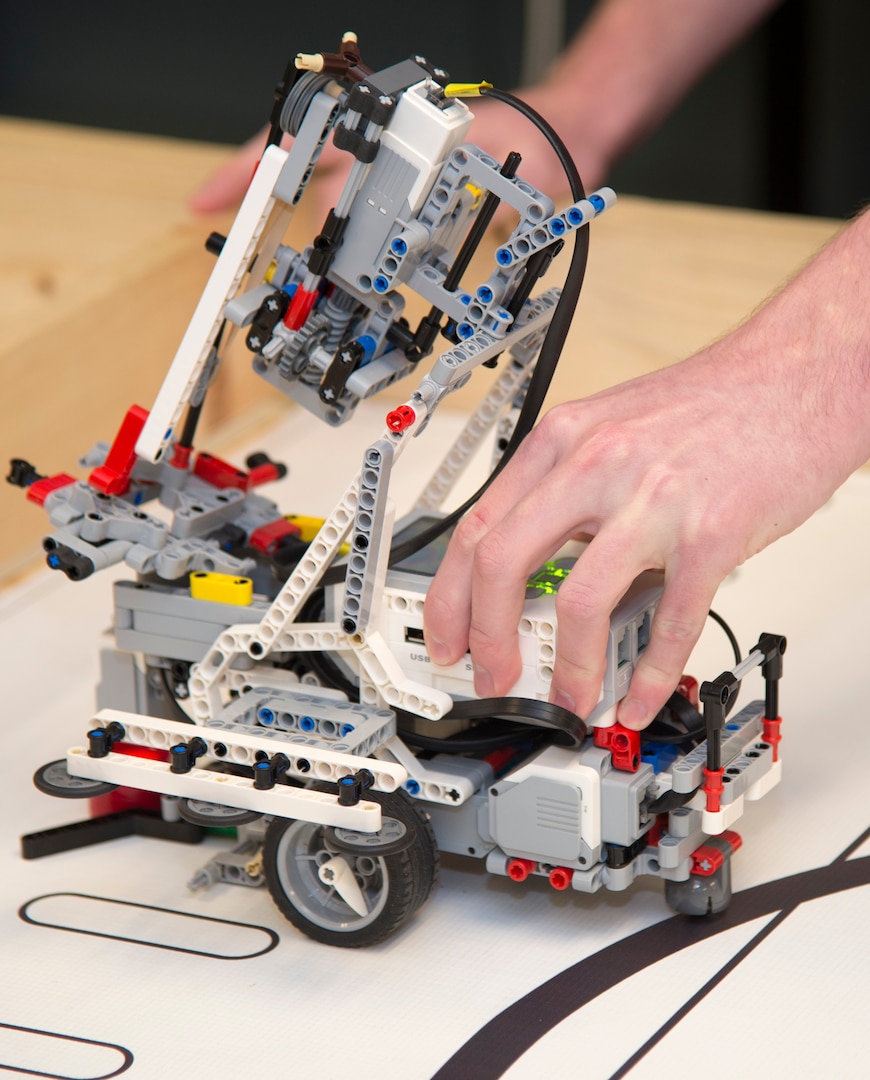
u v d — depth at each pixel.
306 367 1.25
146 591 1.30
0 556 1.83
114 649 1.35
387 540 1.17
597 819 1.15
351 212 1.18
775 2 2.40
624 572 1.08
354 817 1.10
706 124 2.98
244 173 2.19
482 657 1.14
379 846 1.10
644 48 2.36
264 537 1.37
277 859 1.18
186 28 3.21
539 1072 1.03
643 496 1.09
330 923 1.18
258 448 2.16
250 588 1.27
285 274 1.24
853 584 1.79
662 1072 1.03
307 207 2.21
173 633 1.29
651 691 1.13
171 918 1.23
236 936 1.20
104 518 1.29
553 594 1.17
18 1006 1.11
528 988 1.13
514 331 1.21
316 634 1.22
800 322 1.19
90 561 1.25
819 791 1.39
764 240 2.38
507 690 1.16
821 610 1.73
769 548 1.89
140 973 1.15
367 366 1.23
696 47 2.37
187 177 2.54
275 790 1.12
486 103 2.34
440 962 1.17
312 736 1.18
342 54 1.19
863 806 1.37
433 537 1.24
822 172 2.87
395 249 1.17
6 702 1.56
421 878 1.16
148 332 2.08
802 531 1.94
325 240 1.17
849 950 1.17
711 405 1.15
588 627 1.09
